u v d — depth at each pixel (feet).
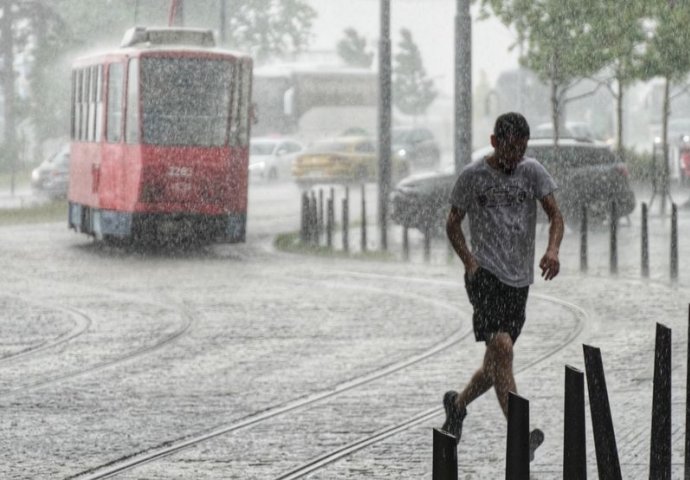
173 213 116.06
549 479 35.76
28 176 260.21
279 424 44.80
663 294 81.56
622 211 132.67
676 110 254.06
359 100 285.43
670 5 154.51
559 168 131.64
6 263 107.96
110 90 121.29
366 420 45.27
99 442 42.16
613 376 52.75
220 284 91.40
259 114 280.72
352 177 224.12
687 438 31.73
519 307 37.93
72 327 70.44
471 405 47.55
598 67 155.94
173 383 53.21
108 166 120.98
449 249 108.58
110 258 112.47
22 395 50.83
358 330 68.39
